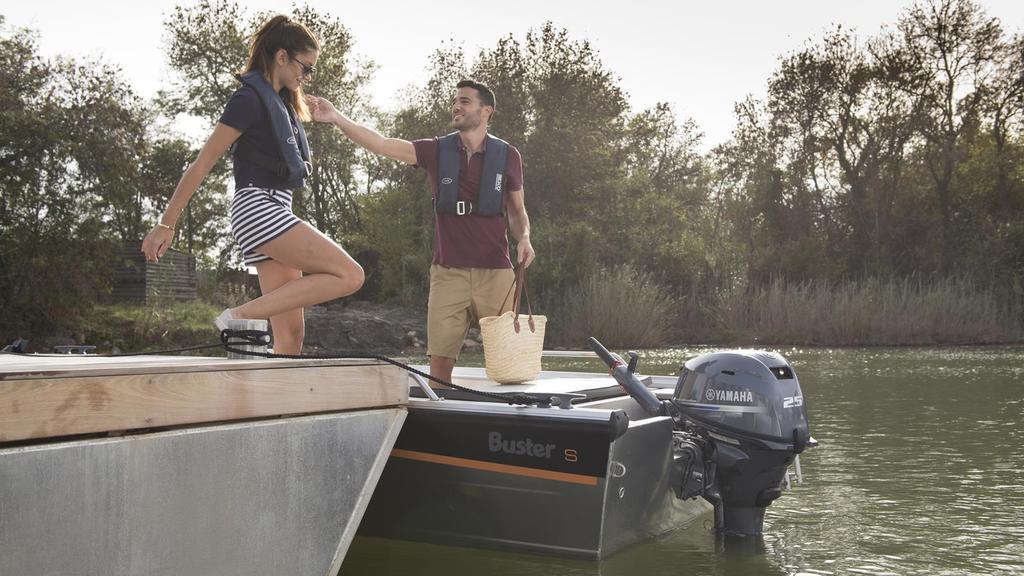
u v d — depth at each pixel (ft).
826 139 91.15
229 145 11.09
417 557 11.85
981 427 22.98
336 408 10.05
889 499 15.15
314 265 11.08
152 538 8.17
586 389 13.58
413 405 11.84
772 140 93.09
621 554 11.80
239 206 11.23
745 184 95.55
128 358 10.48
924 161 90.27
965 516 13.94
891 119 88.89
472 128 15.25
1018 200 86.84
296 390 9.60
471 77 96.37
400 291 84.99
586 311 66.03
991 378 36.27
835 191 91.56
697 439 12.63
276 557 9.27
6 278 63.72
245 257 11.55
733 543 12.50
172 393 8.42
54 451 7.52
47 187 63.98
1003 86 87.25
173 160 115.55
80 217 64.90
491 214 15.20
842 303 64.23
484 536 11.82
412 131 97.04
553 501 11.21
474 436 11.57
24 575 7.32
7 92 63.98
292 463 9.45
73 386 7.70
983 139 89.51
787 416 12.36
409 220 91.15
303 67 11.94
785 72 91.56
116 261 71.72
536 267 74.90
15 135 62.44
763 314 66.08
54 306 63.77
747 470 12.45
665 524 12.97
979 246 78.84
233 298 92.27
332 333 69.87
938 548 12.17
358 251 97.09
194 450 8.54
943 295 65.16
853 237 88.74
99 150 65.10
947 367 42.09
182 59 112.27
